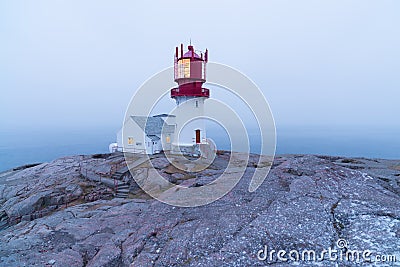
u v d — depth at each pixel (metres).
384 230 5.98
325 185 8.91
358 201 7.65
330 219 6.67
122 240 7.28
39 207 14.80
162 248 6.36
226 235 6.34
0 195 17.95
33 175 21.61
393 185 9.80
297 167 11.16
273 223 6.54
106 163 20.34
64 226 8.73
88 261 6.67
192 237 6.45
